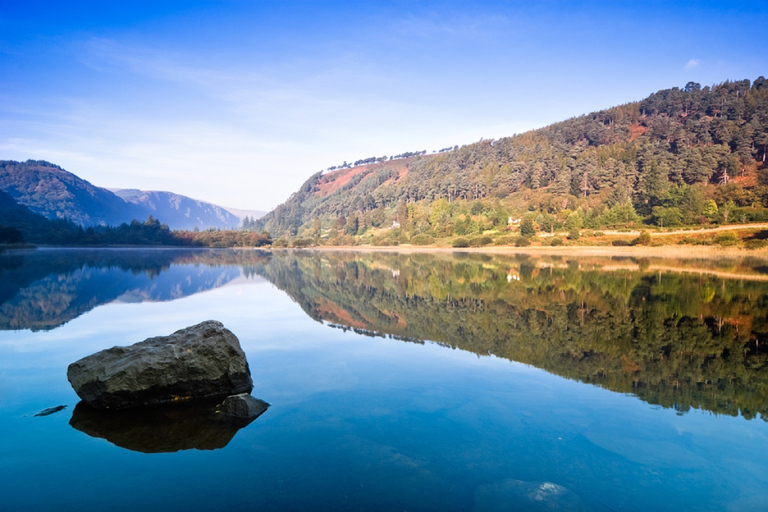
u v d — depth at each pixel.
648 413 8.45
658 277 36.84
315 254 97.12
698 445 7.16
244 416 8.41
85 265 53.59
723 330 16.19
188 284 32.81
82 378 9.23
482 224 136.75
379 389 9.73
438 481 6.03
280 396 9.41
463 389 9.73
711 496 5.75
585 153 184.00
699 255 71.62
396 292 27.89
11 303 22.78
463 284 32.41
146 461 6.76
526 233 117.00
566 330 16.17
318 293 27.50
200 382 9.63
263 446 7.13
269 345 13.93
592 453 6.86
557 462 6.57
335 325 17.20
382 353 12.88
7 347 13.77
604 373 10.98
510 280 35.06
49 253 92.62
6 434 7.80
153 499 5.70
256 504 5.54
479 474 6.21
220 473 6.34
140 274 41.19
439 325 17.11
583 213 126.00
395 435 7.45
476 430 7.63
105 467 6.57
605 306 21.75
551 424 7.90
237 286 31.58
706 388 9.96
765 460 6.68
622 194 135.62
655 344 14.07
